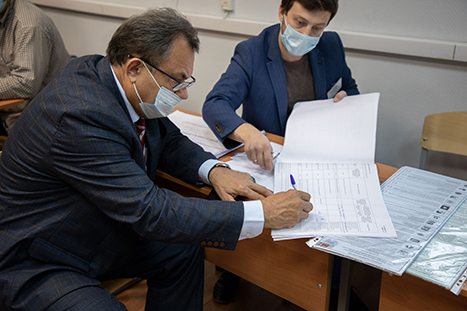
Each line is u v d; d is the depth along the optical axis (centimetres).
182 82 93
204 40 251
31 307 89
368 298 151
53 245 93
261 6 218
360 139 119
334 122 129
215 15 238
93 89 89
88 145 83
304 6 129
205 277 172
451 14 167
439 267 72
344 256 77
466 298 76
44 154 85
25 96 193
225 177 106
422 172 112
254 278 117
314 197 99
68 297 89
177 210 89
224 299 157
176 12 91
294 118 137
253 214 90
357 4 189
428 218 88
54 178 89
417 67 185
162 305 118
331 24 201
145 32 85
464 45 164
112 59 92
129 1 269
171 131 125
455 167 194
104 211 89
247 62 149
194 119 157
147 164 112
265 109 154
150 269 115
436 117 152
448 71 177
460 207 92
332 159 115
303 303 107
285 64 155
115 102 90
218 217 89
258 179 112
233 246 93
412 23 178
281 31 144
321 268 98
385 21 185
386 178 110
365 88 205
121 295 162
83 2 287
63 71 96
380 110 205
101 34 297
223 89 145
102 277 112
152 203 87
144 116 102
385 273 85
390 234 83
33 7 203
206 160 115
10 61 199
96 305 89
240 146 136
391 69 192
